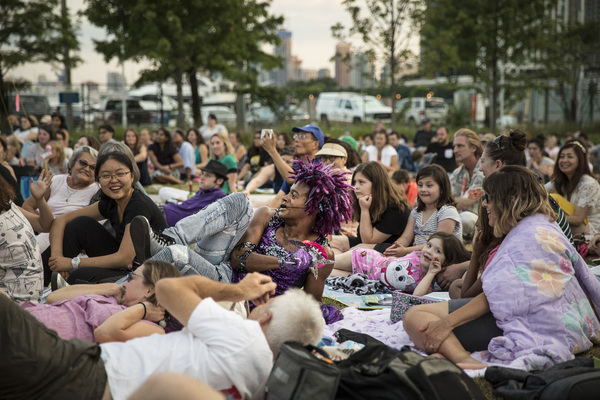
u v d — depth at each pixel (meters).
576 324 3.94
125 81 27.45
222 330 2.96
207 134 18.59
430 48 23.70
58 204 6.14
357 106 35.47
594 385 3.05
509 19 25.27
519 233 4.11
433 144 13.82
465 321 4.04
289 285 4.50
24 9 25.20
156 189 13.45
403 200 6.62
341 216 4.51
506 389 3.40
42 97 26.11
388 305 5.48
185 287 3.08
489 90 28.48
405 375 2.82
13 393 2.72
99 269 4.96
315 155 7.08
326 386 2.76
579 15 34.09
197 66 25.97
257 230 4.53
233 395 3.00
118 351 3.00
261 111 32.84
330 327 4.73
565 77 28.12
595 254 6.95
